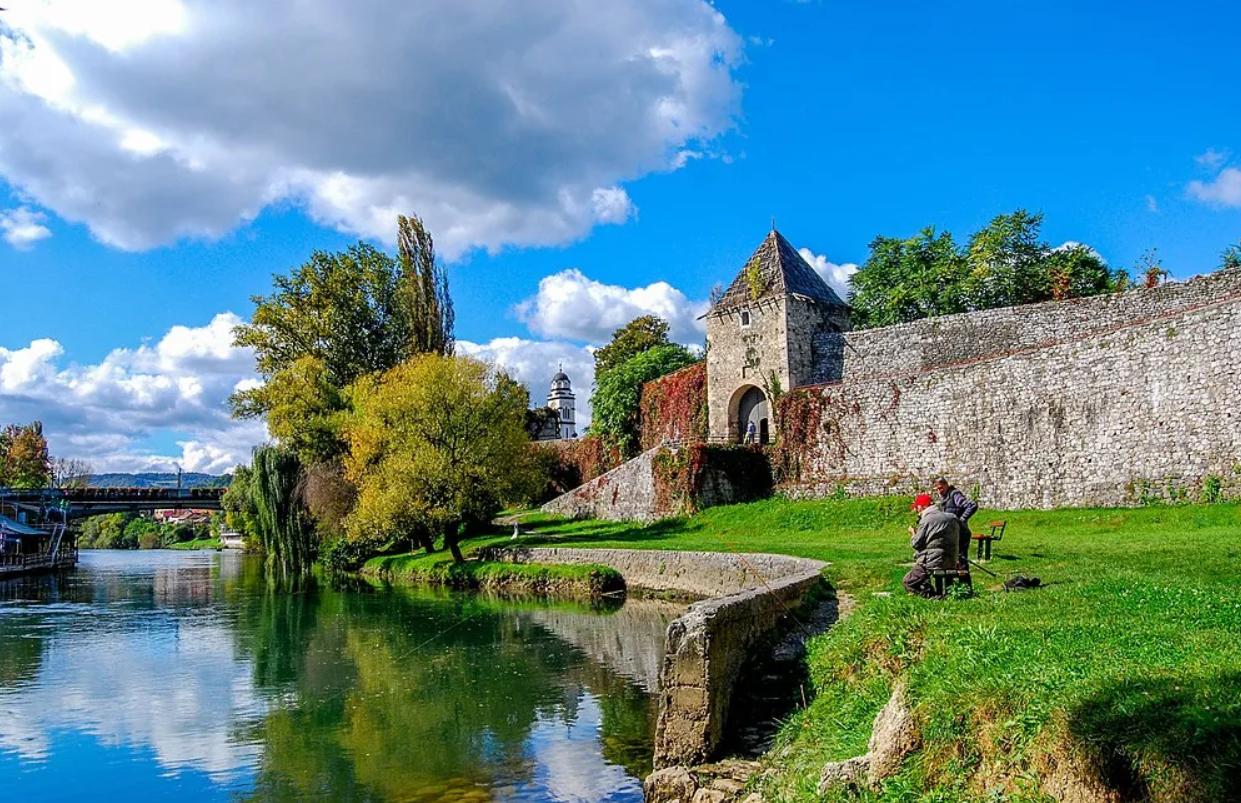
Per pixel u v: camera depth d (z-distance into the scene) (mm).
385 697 17047
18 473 90812
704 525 38062
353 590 37656
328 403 50281
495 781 11961
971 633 9062
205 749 14148
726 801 9312
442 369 40281
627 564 31469
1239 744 5242
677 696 10867
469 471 39000
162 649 23391
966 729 6875
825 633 13102
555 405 100812
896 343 39938
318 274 58531
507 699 16406
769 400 43250
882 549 24078
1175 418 26812
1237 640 7793
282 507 46656
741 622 12445
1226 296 28297
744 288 45375
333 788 12094
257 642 24094
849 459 38594
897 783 6941
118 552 103000
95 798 12172
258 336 56938
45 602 36219
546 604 29641
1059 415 30531
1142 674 6684
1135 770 5488
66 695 17984
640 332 77375
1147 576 13211
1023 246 48906
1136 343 28219
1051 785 5945
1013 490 31844
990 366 33250
